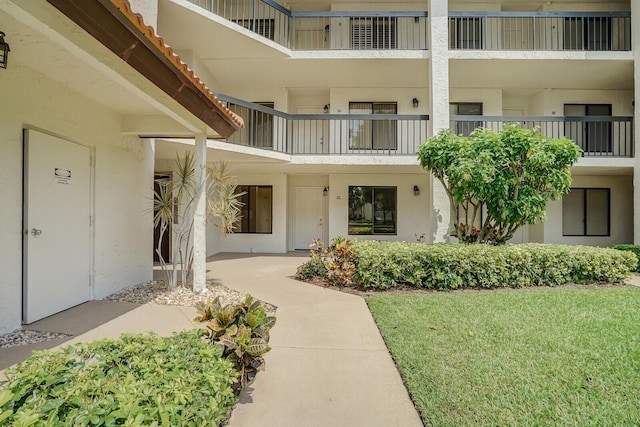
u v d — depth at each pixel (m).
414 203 11.64
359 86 11.23
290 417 2.41
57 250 4.38
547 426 2.22
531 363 3.08
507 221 7.18
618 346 3.43
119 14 2.55
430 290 6.02
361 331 4.07
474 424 2.25
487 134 7.14
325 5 11.41
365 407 2.53
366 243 7.08
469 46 11.06
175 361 1.91
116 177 5.59
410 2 11.17
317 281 6.81
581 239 11.33
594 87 11.02
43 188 4.13
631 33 9.36
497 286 6.21
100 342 2.07
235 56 9.58
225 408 2.03
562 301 5.08
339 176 11.73
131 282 6.03
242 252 11.88
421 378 2.84
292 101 12.02
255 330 2.72
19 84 3.75
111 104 5.14
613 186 11.34
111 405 1.40
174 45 9.07
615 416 2.32
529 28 11.17
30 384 1.48
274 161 9.81
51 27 2.33
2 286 3.59
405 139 11.12
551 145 6.73
